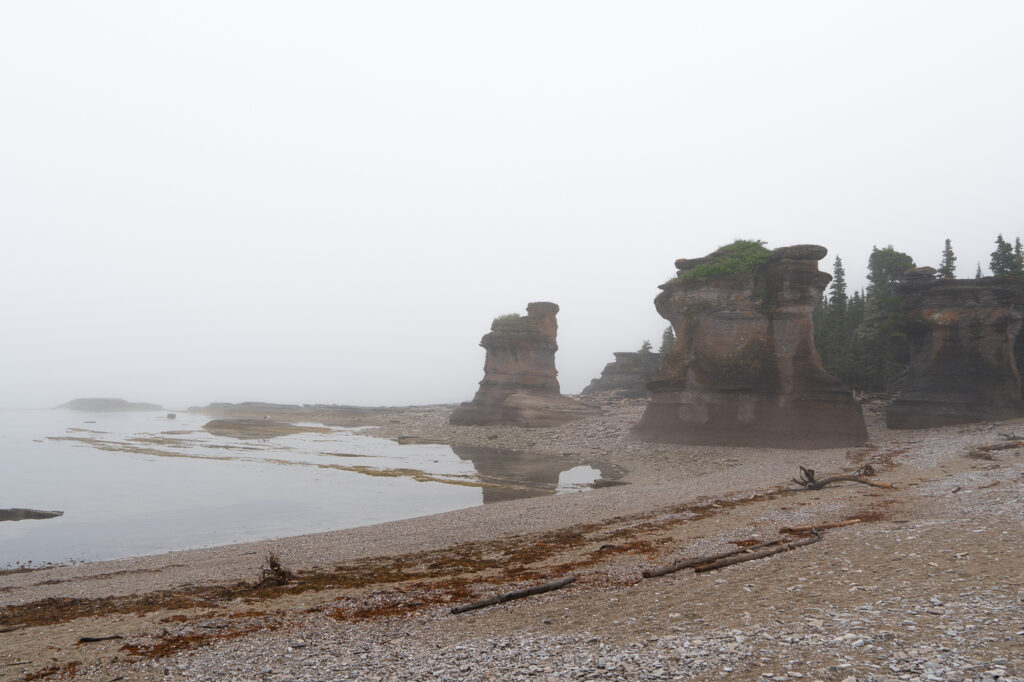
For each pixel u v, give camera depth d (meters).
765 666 9.64
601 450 63.91
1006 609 11.16
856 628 11.02
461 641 12.97
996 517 19.62
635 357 130.50
